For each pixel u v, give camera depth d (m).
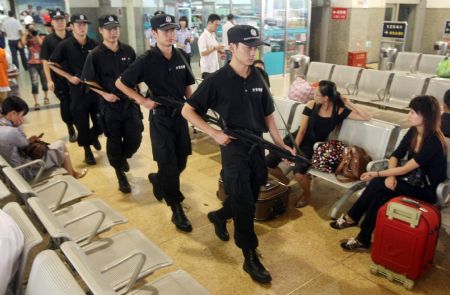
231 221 3.42
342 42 10.84
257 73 2.51
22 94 8.43
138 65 2.96
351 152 3.33
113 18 3.73
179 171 3.33
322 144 3.54
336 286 2.62
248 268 2.66
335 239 3.15
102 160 4.91
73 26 4.54
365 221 2.95
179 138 3.17
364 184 3.33
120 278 2.00
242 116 2.46
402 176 2.88
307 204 3.72
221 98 2.44
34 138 3.59
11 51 9.84
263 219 3.40
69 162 3.77
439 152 2.76
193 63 9.62
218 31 9.44
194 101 2.47
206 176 4.40
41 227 2.17
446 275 2.72
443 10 12.26
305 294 2.54
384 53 8.94
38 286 1.44
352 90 6.20
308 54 11.21
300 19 10.70
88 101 4.49
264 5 9.86
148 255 2.18
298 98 4.93
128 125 3.84
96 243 2.29
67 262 1.75
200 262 2.87
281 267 2.81
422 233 2.43
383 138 3.34
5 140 3.17
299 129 3.71
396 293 2.55
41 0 9.78
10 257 1.56
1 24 9.62
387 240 2.59
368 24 11.30
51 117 6.89
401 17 12.92
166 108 3.05
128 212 3.62
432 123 2.76
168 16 2.96
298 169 3.49
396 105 5.41
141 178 4.37
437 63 7.05
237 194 2.47
